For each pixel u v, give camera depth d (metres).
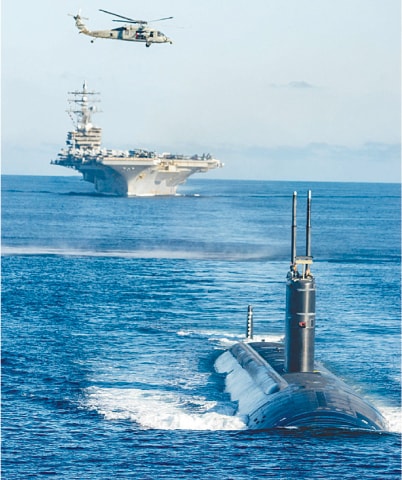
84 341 100.19
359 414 62.88
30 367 86.81
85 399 74.25
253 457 59.19
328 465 57.28
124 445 61.84
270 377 69.88
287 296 69.94
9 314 117.81
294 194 69.56
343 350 97.69
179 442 62.19
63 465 58.16
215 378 82.00
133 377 82.88
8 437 63.56
